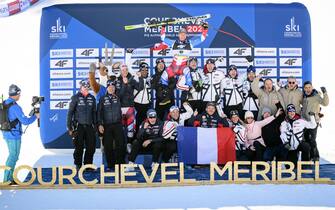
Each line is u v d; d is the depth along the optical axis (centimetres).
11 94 923
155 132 1048
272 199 831
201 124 1073
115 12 1192
